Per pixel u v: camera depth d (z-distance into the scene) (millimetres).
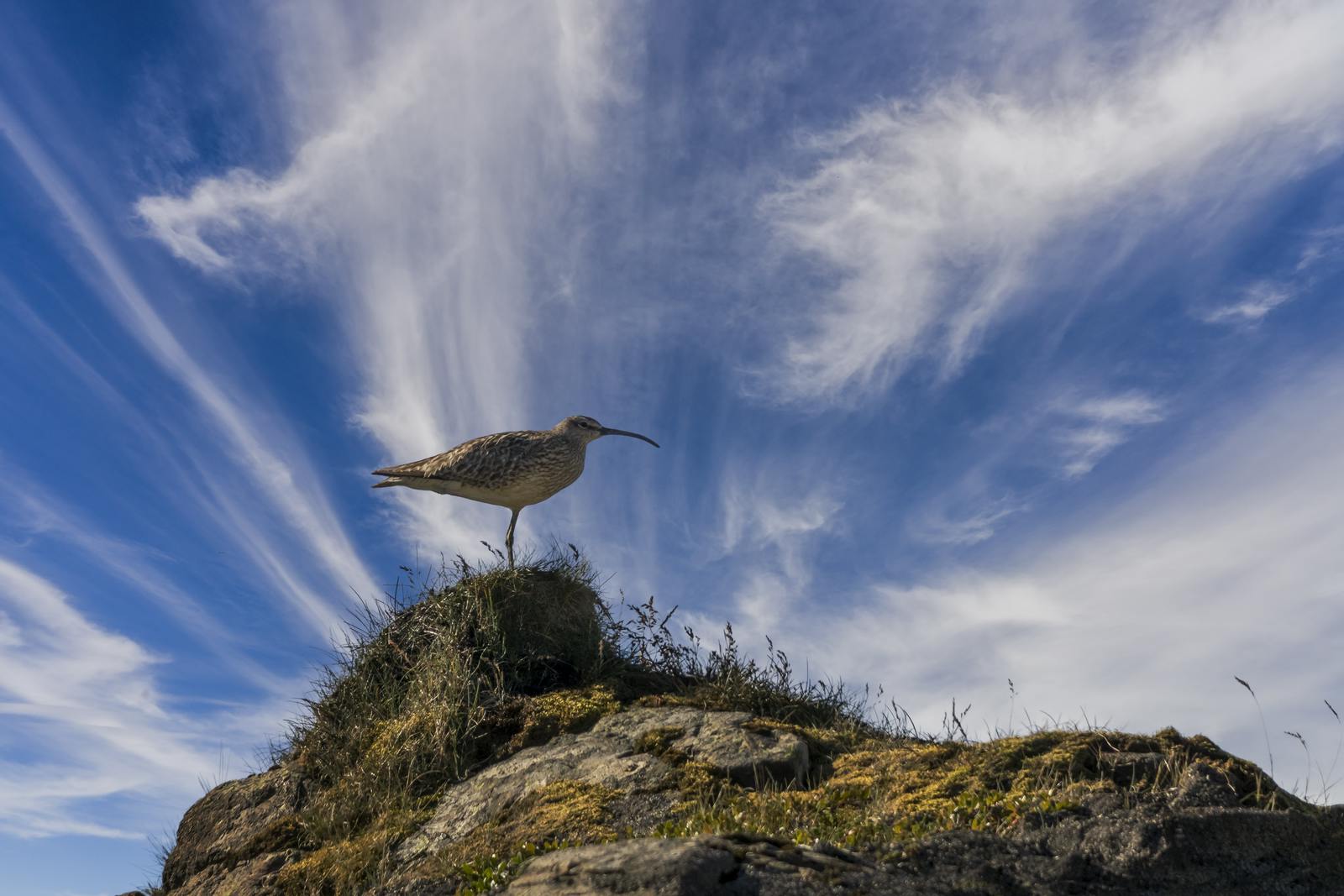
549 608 9914
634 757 7555
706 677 9852
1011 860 5125
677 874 4414
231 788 9117
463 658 9250
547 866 4953
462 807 7586
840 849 5066
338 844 7684
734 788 6965
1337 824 5691
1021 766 6449
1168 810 5418
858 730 8992
